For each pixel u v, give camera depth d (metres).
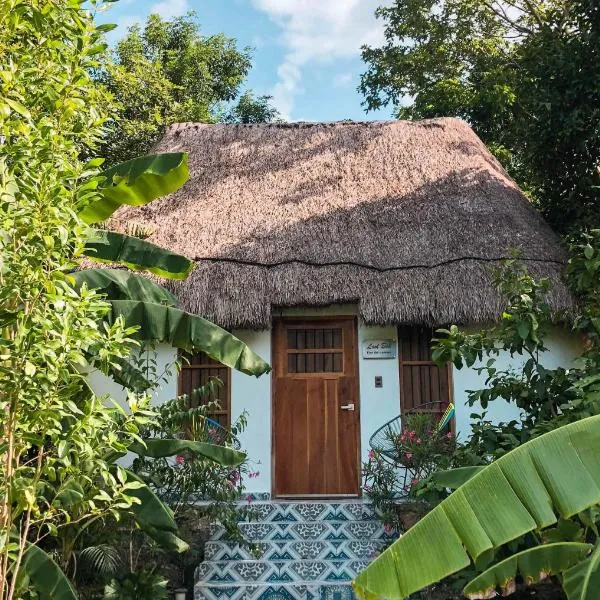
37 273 3.05
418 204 9.45
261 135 11.16
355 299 8.02
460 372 8.34
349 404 8.45
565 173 10.56
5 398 3.13
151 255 5.86
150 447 5.22
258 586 6.74
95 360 4.04
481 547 2.85
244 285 8.13
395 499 7.54
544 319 5.86
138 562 6.79
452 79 15.80
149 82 15.73
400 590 2.89
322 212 9.34
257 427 8.25
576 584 3.74
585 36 9.51
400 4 17.22
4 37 3.51
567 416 5.16
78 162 3.84
